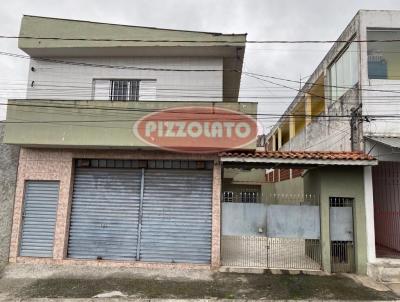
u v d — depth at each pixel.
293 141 21.27
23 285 9.04
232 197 10.73
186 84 11.96
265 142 31.36
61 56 12.27
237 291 8.61
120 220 10.89
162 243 10.68
